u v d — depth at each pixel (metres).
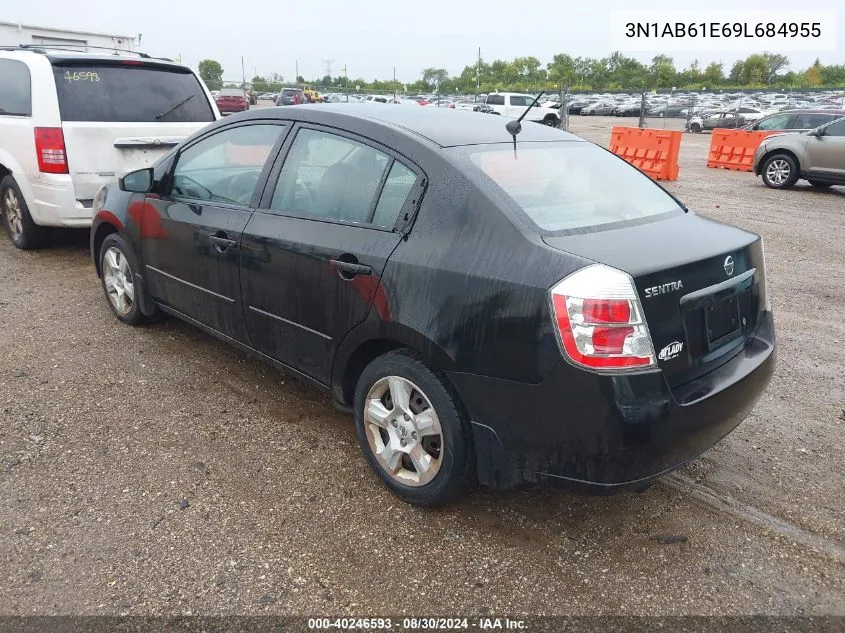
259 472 3.30
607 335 2.38
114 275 5.07
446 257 2.73
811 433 3.81
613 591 2.61
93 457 3.38
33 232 6.93
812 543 2.90
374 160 3.14
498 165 3.01
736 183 14.57
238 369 4.45
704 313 2.69
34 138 6.17
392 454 3.06
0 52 6.83
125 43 12.62
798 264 7.55
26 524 2.87
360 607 2.49
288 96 36.31
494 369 2.59
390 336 2.91
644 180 3.57
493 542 2.86
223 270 3.80
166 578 2.60
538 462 2.60
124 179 4.35
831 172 12.87
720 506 3.13
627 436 2.40
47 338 4.84
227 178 3.89
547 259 2.51
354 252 3.03
